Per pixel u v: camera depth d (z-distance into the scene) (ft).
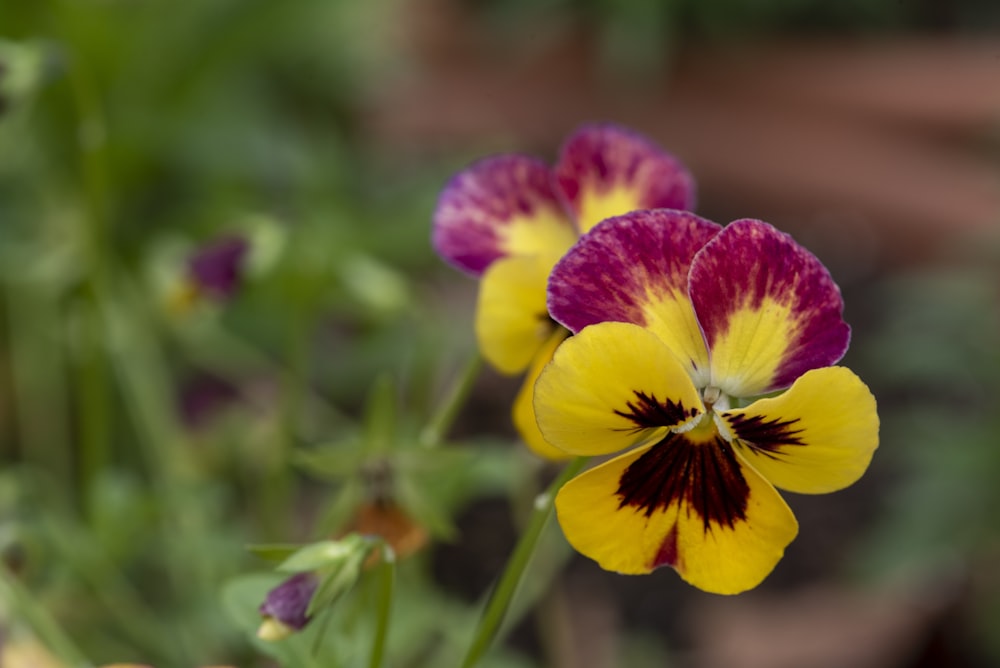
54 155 1.92
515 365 0.80
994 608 1.61
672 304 0.72
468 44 3.02
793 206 2.71
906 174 2.60
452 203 0.85
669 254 0.72
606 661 1.57
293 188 2.14
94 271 1.17
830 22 2.89
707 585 0.72
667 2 2.86
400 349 1.79
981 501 1.65
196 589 1.27
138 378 1.44
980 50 2.78
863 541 1.81
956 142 2.61
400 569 1.12
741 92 2.86
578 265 0.71
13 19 2.03
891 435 1.85
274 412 1.59
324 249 1.26
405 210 2.09
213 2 2.18
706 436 0.72
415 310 1.31
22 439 1.75
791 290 0.72
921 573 1.68
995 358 1.77
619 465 0.70
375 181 2.28
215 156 2.12
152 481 1.61
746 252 0.71
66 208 1.76
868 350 2.22
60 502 1.39
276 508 1.26
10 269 1.67
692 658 1.60
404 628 1.08
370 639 0.96
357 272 1.29
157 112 2.15
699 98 2.88
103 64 2.08
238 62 2.24
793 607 1.66
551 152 2.90
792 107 2.78
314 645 0.79
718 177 2.81
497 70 3.01
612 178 0.84
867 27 2.93
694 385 0.72
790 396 0.69
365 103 2.55
